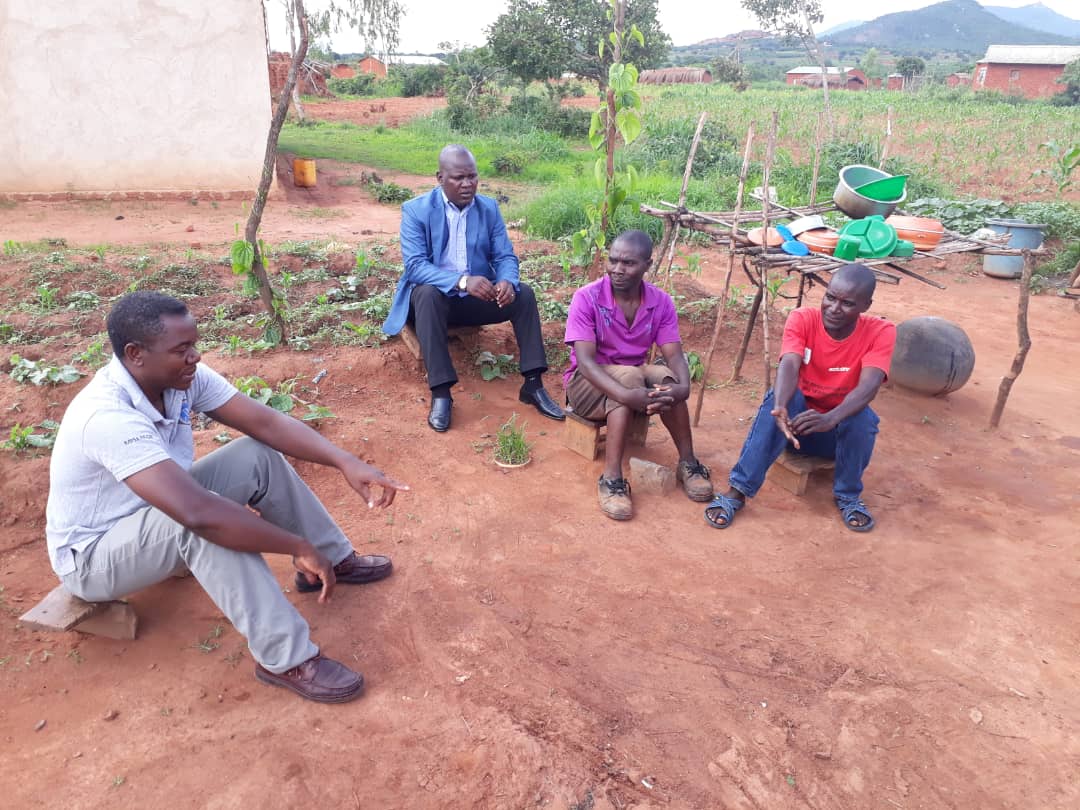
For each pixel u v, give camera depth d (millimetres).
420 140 22078
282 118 4625
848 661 2992
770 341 6320
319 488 3992
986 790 2467
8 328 5430
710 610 3244
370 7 25844
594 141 5723
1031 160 16703
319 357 5191
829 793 2439
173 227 10508
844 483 3918
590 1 24578
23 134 11680
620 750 2543
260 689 2707
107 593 2668
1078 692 2877
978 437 4980
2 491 3697
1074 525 3980
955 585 3475
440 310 4688
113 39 11633
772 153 4516
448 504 3920
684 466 4188
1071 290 8375
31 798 2270
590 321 4109
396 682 2777
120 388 2443
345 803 2311
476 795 2357
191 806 2273
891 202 4879
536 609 3197
